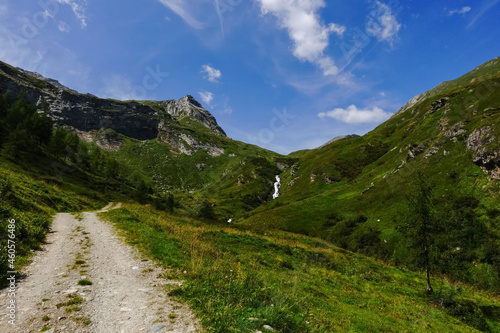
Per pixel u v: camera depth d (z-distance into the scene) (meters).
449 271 47.53
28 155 77.94
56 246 15.43
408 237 27.45
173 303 8.27
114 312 7.41
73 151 117.88
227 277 10.30
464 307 20.30
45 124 103.50
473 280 46.16
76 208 40.53
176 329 6.54
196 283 9.86
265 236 36.72
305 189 162.12
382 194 100.00
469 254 50.91
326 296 16.14
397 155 136.75
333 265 27.98
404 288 24.34
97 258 13.45
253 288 9.43
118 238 18.83
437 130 118.25
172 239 18.30
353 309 14.86
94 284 9.70
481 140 74.44
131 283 10.05
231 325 6.66
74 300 7.88
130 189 115.50
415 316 16.64
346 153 186.62
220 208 163.50
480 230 54.81
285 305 8.23
